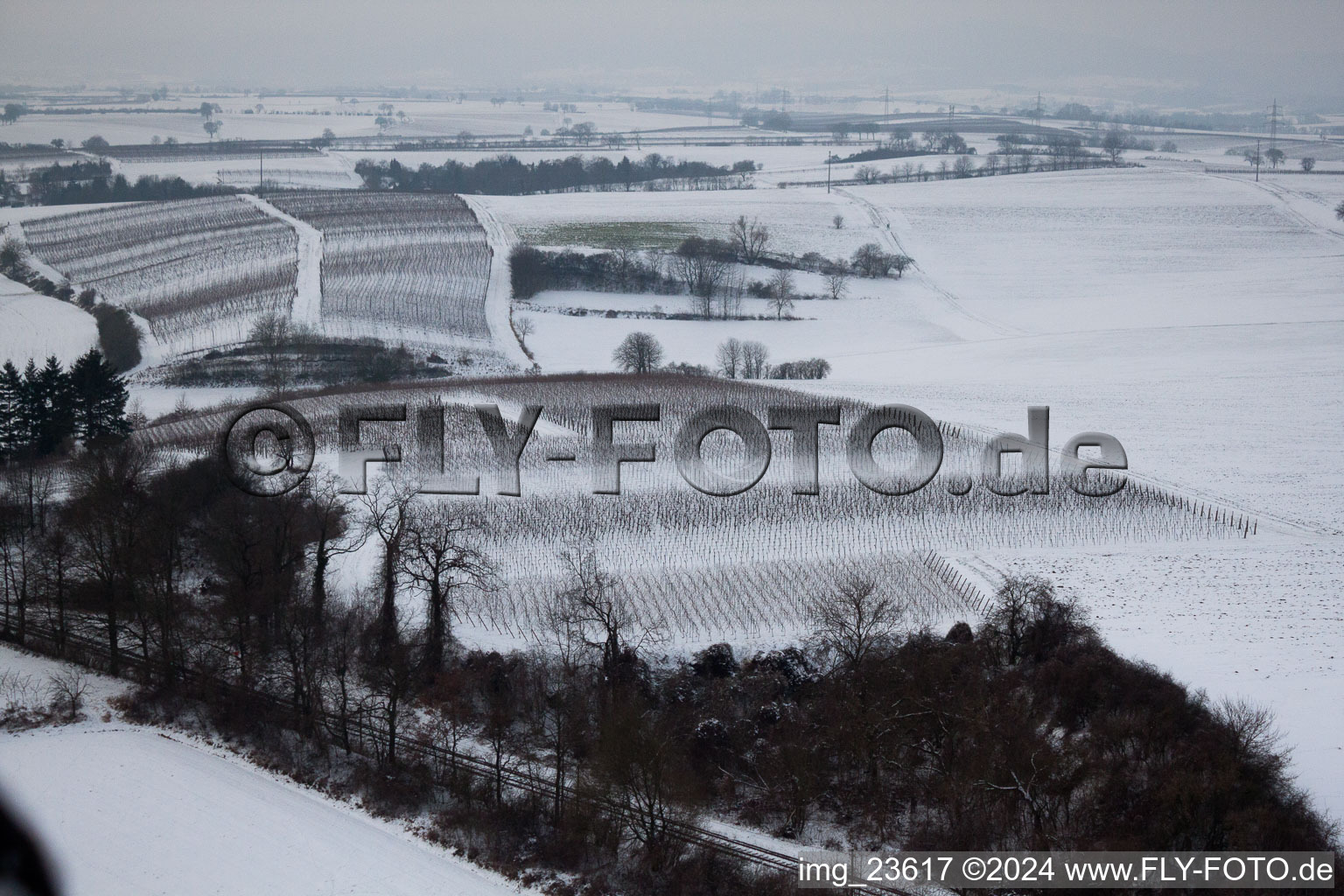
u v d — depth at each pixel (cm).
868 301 15750
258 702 4859
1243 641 5200
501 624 5447
